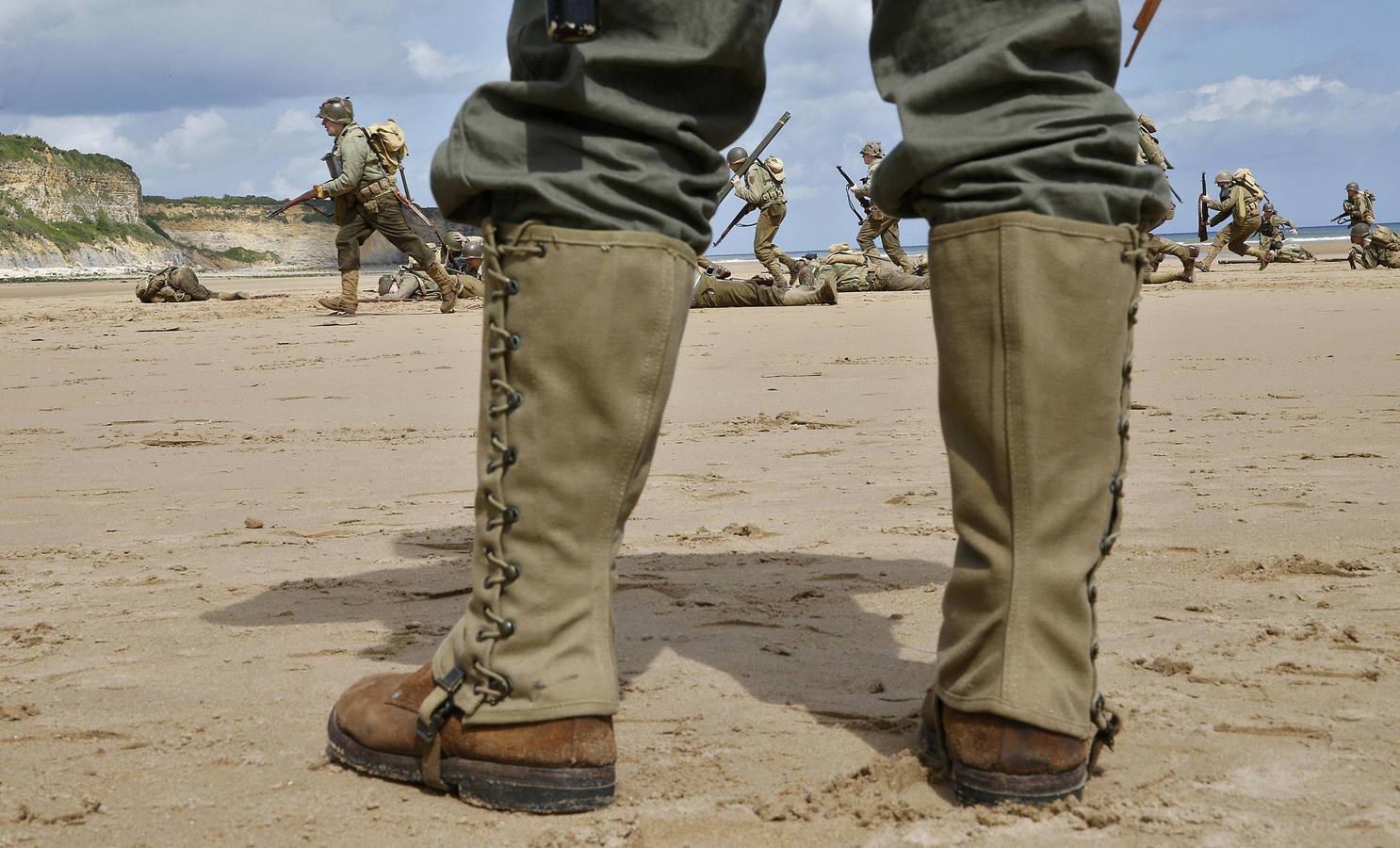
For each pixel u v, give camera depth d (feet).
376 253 279.28
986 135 5.13
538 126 5.21
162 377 25.80
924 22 5.32
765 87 5.64
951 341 5.26
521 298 5.24
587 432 5.28
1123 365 5.24
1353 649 7.18
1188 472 12.98
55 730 6.26
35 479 14.12
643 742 6.03
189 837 5.08
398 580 9.20
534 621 5.35
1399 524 10.30
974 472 5.28
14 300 76.95
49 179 318.65
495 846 4.98
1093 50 5.25
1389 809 5.08
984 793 5.20
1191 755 5.71
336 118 43.21
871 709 6.42
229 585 9.13
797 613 8.20
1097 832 4.97
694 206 5.39
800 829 5.07
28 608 8.63
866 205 53.47
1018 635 5.18
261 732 6.22
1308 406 17.78
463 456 15.37
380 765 5.62
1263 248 66.90
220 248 379.96
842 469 13.92
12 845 4.99
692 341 31.53
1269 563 9.13
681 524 11.18
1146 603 8.29
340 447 16.30
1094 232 5.06
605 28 5.26
